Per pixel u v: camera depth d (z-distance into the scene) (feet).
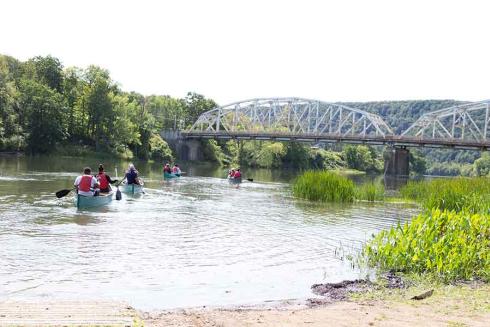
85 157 310.86
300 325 28.35
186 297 35.76
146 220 69.62
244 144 432.25
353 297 36.37
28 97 299.79
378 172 498.28
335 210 91.20
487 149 277.64
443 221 51.83
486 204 74.54
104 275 40.45
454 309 32.60
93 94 341.41
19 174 144.97
